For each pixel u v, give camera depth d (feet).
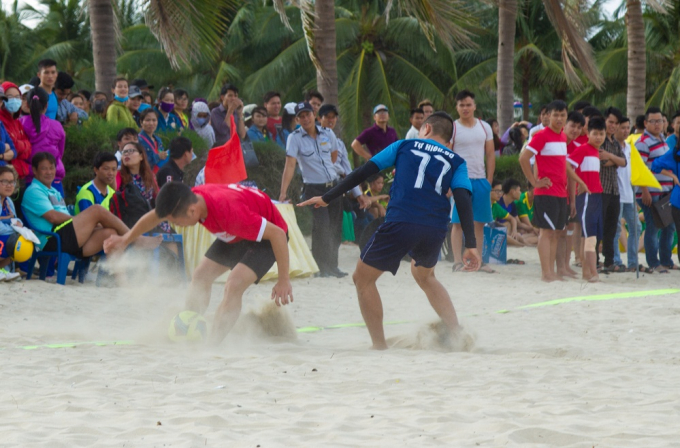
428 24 66.74
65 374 22.34
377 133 62.13
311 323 35.94
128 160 46.91
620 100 189.47
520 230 77.25
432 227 27.50
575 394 19.72
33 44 211.20
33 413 17.69
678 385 20.99
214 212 26.09
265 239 27.40
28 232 42.86
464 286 48.60
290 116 66.64
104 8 67.82
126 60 185.16
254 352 26.40
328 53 77.71
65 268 43.75
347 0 170.81
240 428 16.44
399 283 50.31
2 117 44.21
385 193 75.92
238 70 183.42
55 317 34.50
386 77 163.22
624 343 29.45
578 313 36.60
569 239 57.41
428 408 18.19
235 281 27.43
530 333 32.14
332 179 52.60
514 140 82.64
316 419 17.13
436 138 28.94
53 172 45.11
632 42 98.89
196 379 21.71
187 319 28.02
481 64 176.86
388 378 21.77
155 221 26.58
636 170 53.42
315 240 52.54
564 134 49.90
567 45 72.38
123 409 18.06
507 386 20.84
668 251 59.00
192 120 59.93
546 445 15.07
